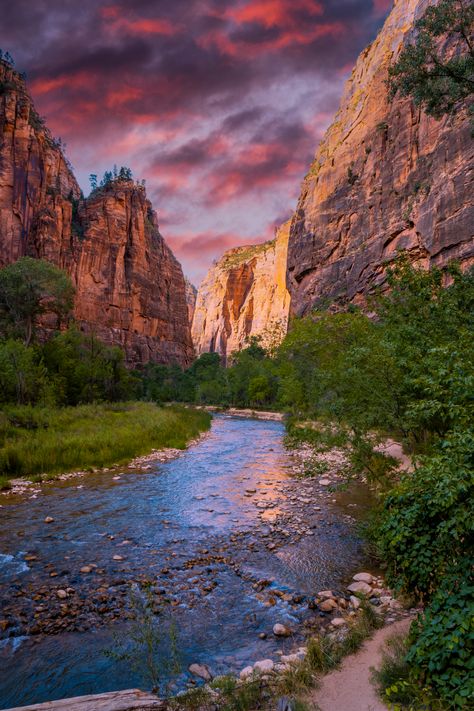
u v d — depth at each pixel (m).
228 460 20.52
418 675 3.60
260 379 82.88
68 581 7.38
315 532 9.98
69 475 16.41
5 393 31.23
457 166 54.69
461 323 8.50
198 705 3.92
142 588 7.14
